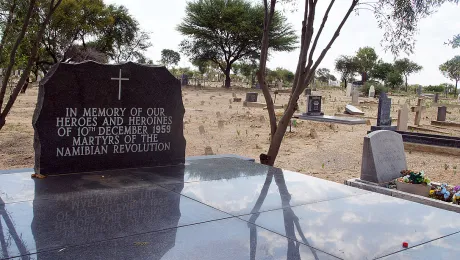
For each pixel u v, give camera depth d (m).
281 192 5.45
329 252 3.61
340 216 4.58
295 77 9.07
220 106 27.66
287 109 8.77
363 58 77.06
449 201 7.49
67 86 5.86
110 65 6.18
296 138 15.62
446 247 3.82
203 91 44.06
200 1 50.56
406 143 14.00
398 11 8.70
